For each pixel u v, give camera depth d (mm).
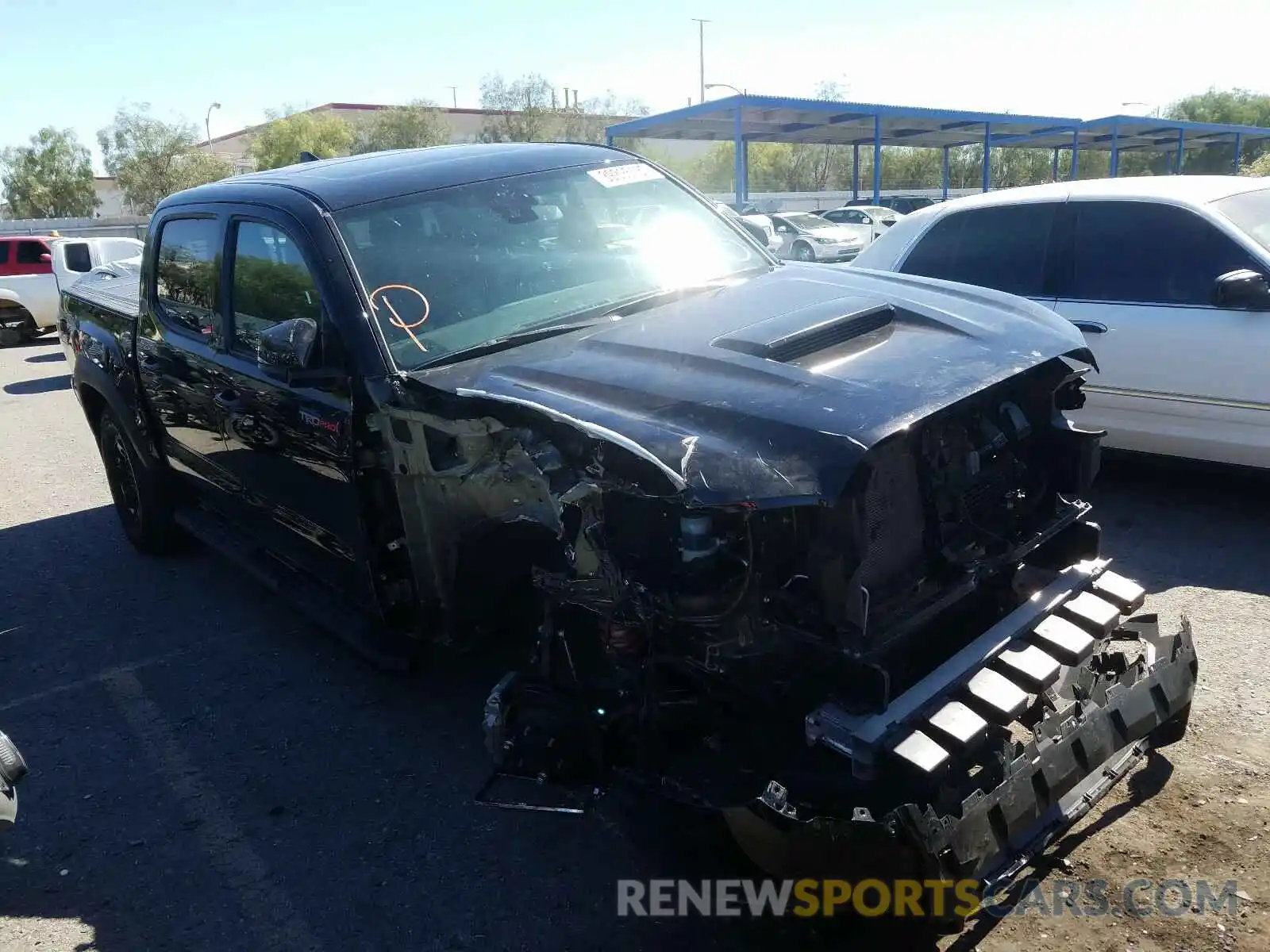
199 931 2934
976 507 2852
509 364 3070
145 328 4949
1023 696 2551
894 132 33406
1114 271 5434
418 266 3520
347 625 3910
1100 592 3016
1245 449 5023
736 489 2238
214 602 5262
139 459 5453
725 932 2734
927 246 6270
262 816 3453
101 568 5848
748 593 2410
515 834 3250
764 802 2379
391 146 45406
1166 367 5191
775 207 41500
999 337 2943
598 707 2770
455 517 3098
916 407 2449
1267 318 4879
